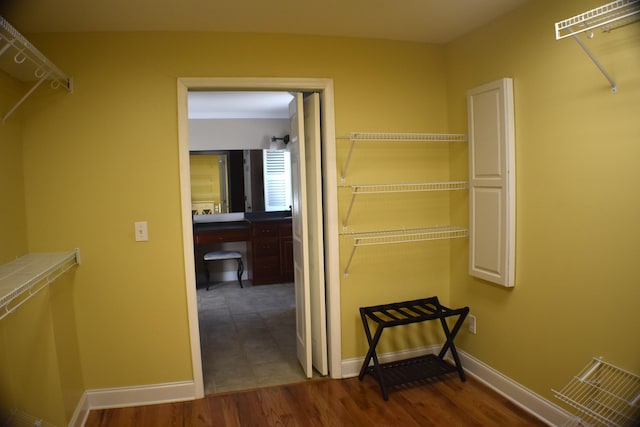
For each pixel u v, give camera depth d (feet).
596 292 6.41
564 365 7.02
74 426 7.40
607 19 5.94
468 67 8.90
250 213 19.86
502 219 7.96
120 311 8.29
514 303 8.01
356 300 9.46
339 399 8.50
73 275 8.04
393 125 9.37
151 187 8.25
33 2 6.53
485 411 7.86
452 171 9.70
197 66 8.26
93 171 8.04
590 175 6.39
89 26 7.64
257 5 7.06
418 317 8.72
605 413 6.31
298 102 8.85
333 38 8.89
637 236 5.80
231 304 15.67
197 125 19.07
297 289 10.22
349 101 9.05
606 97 6.08
